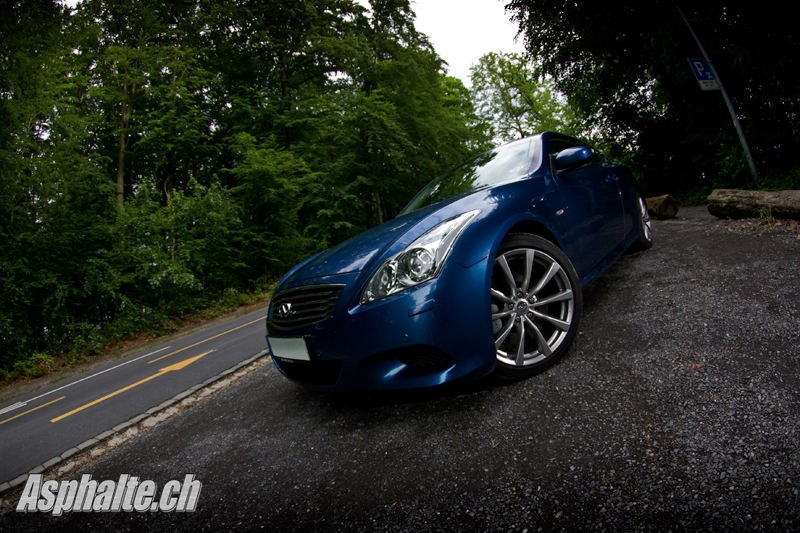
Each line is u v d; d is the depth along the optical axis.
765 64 8.05
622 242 3.11
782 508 0.97
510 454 1.43
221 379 3.37
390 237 1.94
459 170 3.11
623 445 1.33
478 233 1.81
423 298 1.64
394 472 1.50
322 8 18.81
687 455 1.22
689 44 10.08
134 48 13.53
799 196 3.50
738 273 2.56
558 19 11.20
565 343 2.01
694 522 0.99
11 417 4.54
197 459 2.00
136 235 10.96
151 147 13.99
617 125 13.98
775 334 1.77
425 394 1.67
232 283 13.14
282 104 18.30
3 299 8.23
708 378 1.58
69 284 9.44
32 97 9.09
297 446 1.88
